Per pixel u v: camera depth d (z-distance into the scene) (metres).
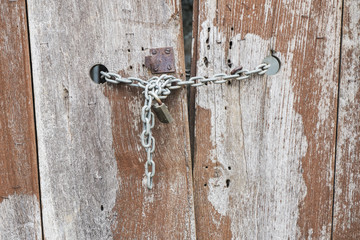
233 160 1.04
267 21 1.01
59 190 1.01
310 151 1.05
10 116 0.99
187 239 1.04
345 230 1.07
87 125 1.00
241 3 1.01
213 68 1.01
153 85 0.95
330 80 1.04
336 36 1.03
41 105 0.99
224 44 1.01
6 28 0.98
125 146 1.01
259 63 1.02
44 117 1.00
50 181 1.01
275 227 1.06
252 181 1.04
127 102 1.00
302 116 1.04
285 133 1.04
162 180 1.02
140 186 1.02
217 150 1.03
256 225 1.05
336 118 1.04
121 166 1.02
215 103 1.02
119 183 1.02
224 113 1.02
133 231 1.03
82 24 0.99
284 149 1.04
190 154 1.02
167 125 1.01
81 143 1.01
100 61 0.99
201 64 1.01
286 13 1.01
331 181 1.06
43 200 1.01
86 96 1.00
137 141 1.01
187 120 1.01
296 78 1.03
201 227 1.05
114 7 0.99
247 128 1.03
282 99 1.03
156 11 0.99
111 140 1.01
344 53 1.03
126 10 0.99
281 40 1.02
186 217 1.03
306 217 1.06
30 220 1.01
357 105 1.05
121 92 1.00
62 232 1.02
